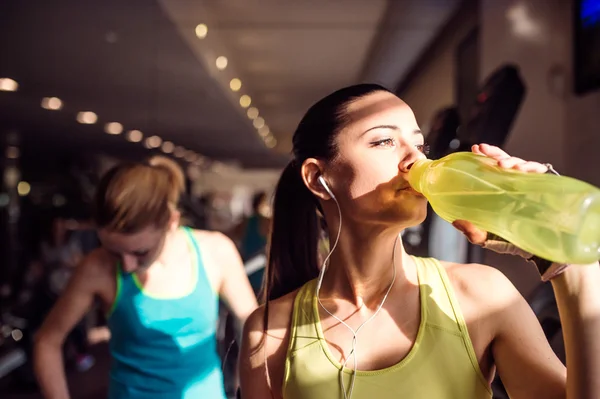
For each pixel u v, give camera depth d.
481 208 0.84
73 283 1.76
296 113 9.80
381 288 1.03
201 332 1.75
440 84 6.54
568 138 3.60
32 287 5.42
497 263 3.05
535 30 3.75
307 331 1.04
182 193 2.08
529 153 3.71
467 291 1.01
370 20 6.02
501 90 2.41
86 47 5.62
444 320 0.98
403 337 0.99
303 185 1.24
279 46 6.87
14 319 5.44
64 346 5.09
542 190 0.78
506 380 1.00
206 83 7.11
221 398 1.80
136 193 1.63
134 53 5.84
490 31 4.31
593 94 3.21
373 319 1.02
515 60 3.81
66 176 11.80
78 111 8.95
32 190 11.73
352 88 1.06
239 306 1.82
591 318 0.84
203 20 5.58
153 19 4.74
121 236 1.64
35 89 7.46
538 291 1.58
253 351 1.09
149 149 13.69
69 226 5.60
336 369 0.99
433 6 5.59
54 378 1.73
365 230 1.02
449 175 0.87
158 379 1.71
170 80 6.99
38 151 13.31
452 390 0.95
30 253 5.76
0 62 6.21
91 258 1.78
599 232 0.75
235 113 9.23
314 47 6.93
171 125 10.38
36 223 5.65
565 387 0.91
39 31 5.13
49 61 6.16
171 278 1.73
